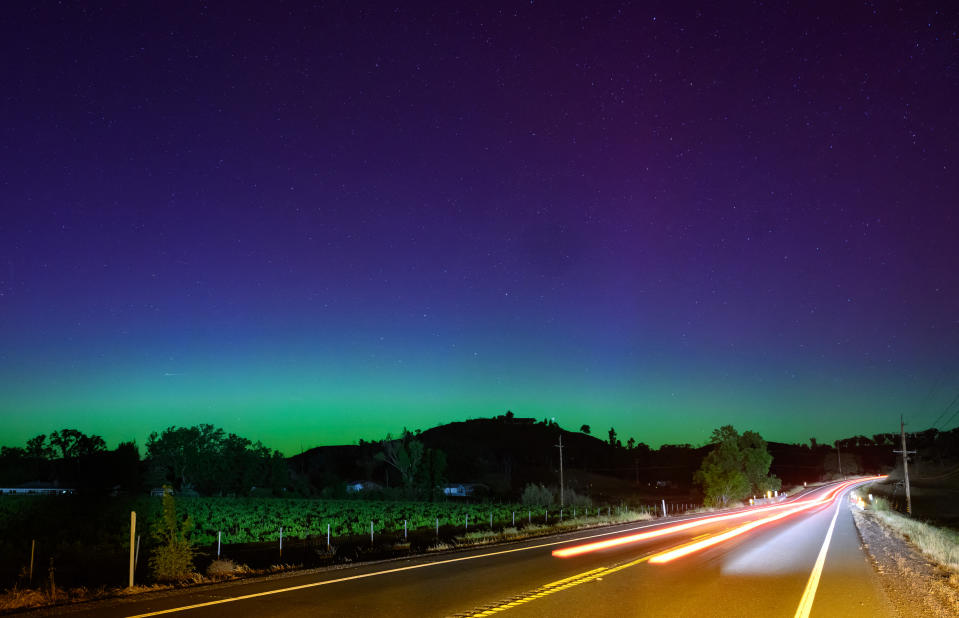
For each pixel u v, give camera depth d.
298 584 15.49
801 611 12.16
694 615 11.70
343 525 45.12
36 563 23.56
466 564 19.64
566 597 13.49
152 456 89.94
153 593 14.32
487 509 62.97
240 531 37.84
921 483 122.38
